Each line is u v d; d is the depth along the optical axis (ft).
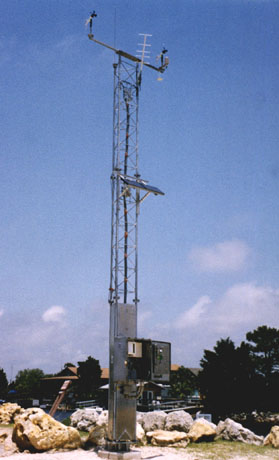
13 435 63.87
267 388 174.60
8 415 88.12
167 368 61.57
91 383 244.42
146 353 61.11
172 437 69.00
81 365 249.96
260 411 169.89
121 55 74.79
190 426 75.87
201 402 177.06
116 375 59.52
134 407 60.85
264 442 72.08
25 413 66.08
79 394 242.58
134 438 59.88
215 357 174.81
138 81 75.61
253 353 204.44
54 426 63.67
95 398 237.86
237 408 167.73
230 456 61.93
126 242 69.36
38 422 63.62
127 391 60.29
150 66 76.79
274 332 203.31
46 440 61.05
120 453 57.00
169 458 58.70
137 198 70.85
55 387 276.21
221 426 77.20
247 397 167.43
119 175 70.08
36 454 58.65
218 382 169.07
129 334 64.18
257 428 157.17
